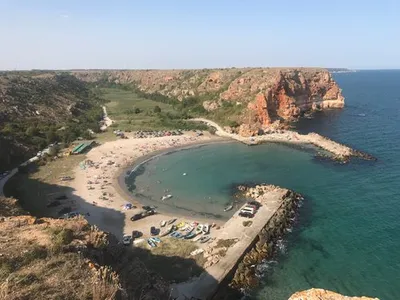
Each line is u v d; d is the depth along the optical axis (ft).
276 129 482.69
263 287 155.74
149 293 108.27
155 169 337.93
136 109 638.12
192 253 179.93
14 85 550.77
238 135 465.88
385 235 195.62
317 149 391.65
